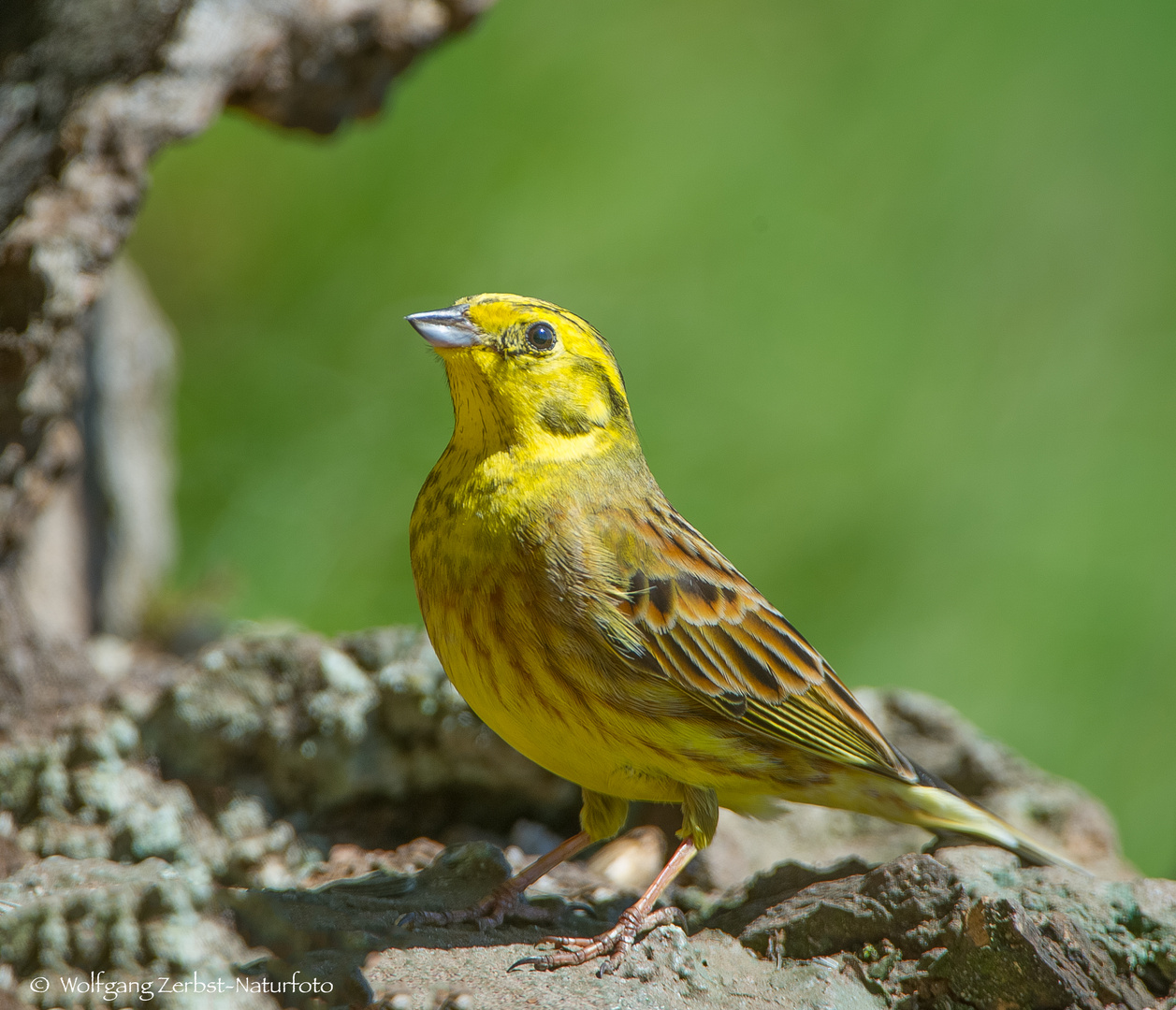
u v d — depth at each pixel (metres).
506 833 10.50
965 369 19.91
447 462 8.19
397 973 7.09
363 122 12.23
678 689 7.86
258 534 17.12
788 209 20.53
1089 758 16.86
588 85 20.61
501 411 7.98
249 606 16.08
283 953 7.09
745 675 8.05
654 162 20.31
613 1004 6.80
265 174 19.97
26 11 9.03
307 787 9.95
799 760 8.34
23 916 6.55
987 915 6.97
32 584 13.29
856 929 7.38
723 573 8.33
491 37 20.36
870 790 8.55
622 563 7.83
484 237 19.52
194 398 18.36
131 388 14.50
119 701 9.84
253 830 9.59
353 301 19.20
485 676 7.72
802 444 19.19
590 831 8.45
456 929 7.97
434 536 7.86
